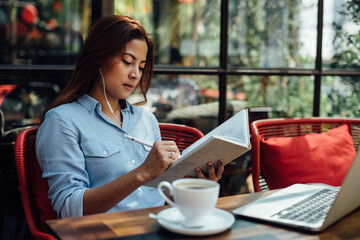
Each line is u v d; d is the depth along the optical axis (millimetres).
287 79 2469
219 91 2314
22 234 1950
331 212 872
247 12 2404
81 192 1197
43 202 1335
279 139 1898
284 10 2486
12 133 1975
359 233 885
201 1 2939
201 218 855
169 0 3100
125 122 1489
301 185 1270
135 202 1395
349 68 2605
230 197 1133
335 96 2580
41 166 1281
